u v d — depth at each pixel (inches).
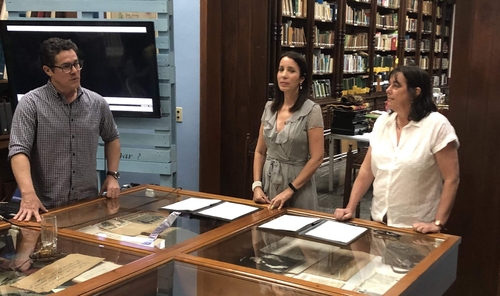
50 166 89.4
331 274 59.8
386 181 83.2
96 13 136.8
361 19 297.3
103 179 135.3
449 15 409.1
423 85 80.0
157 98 125.6
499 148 103.4
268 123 100.1
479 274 109.3
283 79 95.2
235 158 147.5
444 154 79.0
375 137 86.4
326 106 262.2
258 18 139.0
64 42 85.4
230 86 145.1
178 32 145.6
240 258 64.6
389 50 332.8
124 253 65.4
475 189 107.2
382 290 54.3
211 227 76.9
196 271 60.9
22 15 136.9
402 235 74.2
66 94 88.8
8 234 72.1
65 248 67.3
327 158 270.4
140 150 130.7
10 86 128.8
